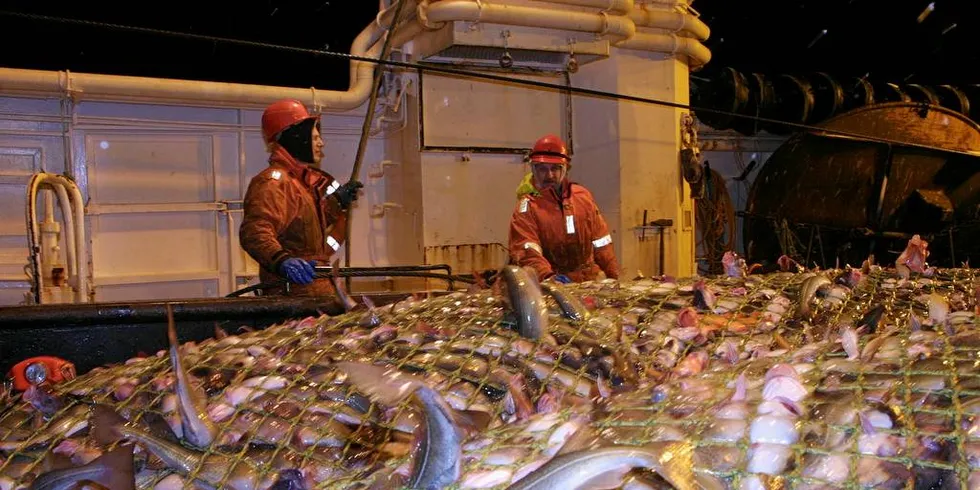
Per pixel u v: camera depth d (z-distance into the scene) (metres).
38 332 3.39
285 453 2.08
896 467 1.53
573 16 6.62
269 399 2.31
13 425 2.54
